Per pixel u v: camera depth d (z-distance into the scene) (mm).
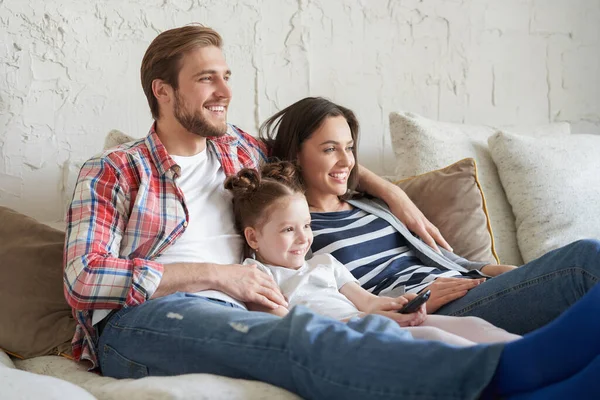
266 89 2668
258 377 1364
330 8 2752
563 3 3129
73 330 1758
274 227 1828
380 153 2889
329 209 2135
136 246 1728
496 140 2580
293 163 2098
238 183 1866
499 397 1193
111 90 2422
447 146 2551
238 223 1901
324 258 1907
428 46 2934
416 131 2525
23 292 1778
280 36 2676
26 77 2305
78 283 1585
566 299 1623
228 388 1288
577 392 1087
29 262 1810
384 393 1187
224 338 1408
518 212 2523
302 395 1309
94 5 2377
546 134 2803
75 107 2375
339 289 1889
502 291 1728
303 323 1319
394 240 2125
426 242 2135
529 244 2469
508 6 3045
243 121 2645
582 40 3174
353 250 2025
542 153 2539
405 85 2910
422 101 2945
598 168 2568
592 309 1129
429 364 1175
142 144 1836
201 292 1667
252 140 2146
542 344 1138
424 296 1640
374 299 1786
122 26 2422
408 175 2504
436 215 2264
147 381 1347
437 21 2939
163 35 1863
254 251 1905
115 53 2418
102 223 1673
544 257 1692
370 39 2830
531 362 1140
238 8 2598
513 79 3082
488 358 1160
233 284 1666
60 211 2375
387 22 2854
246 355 1363
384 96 2877
